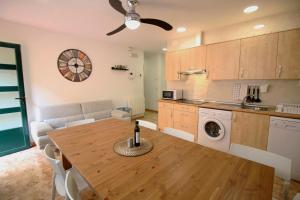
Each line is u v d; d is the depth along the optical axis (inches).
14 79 115.6
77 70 150.8
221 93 129.1
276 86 103.9
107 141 61.8
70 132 72.3
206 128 118.0
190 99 149.6
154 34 140.1
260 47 99.3
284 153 83.9
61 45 138.6
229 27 117.9
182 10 92.4
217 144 111.2
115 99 188.2
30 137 125.2
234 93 121.7
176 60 146.4
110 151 53.2
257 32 106.3
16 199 69.2
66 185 33.3
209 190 34.0
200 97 142.6
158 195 32.6
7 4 85.4
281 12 95.8
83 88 157.3
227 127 105.3
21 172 88.7
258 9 91.8
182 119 132.4
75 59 148.5
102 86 173.2
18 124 119.0
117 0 60.6
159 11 93.6
